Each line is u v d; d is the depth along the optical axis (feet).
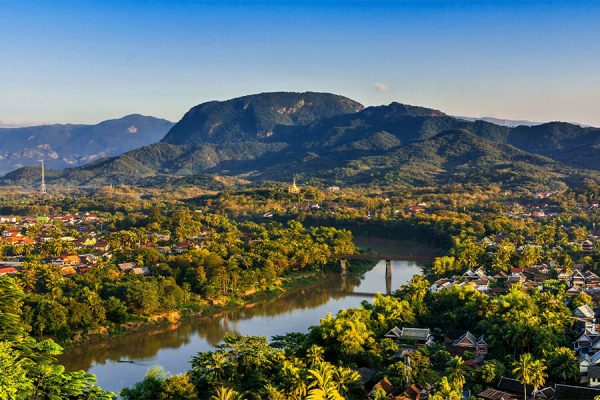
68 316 652.89
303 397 414.41
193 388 442.09
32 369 353.31
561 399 427.74
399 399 416.67
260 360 469.98
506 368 478.18
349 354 514.27
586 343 532.32
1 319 401.29
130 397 437.17
